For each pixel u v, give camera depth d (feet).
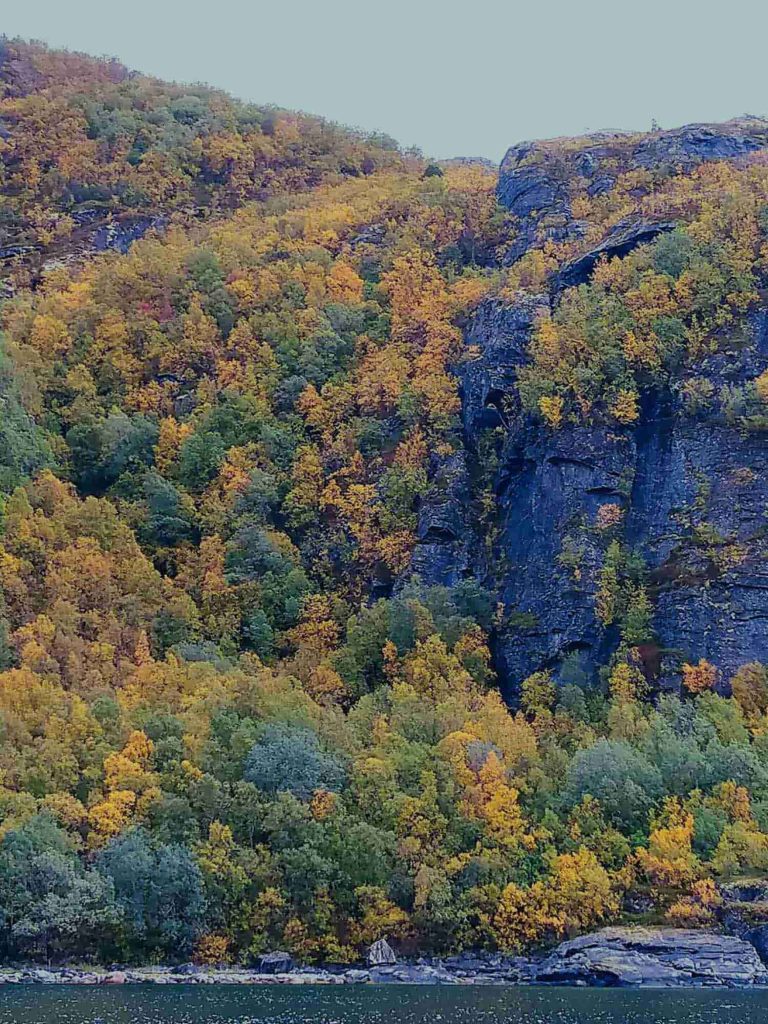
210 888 344.69
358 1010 266.98
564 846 364.58
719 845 357.41
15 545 486.79
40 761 369.09
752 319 538.06
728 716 426.10
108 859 340.59
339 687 472.85
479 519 552.00
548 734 432.25
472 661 487.61
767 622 460.96
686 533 495.00
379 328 654.94
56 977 315.17
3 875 327.26
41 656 426.51
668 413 526.16
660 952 328.49
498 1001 285.23
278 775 371.56
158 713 402.72
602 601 482.69
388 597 536.83
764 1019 256.52
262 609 524.93
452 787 378.73
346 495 571.69
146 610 494.59
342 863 355.56
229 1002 276.82
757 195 602.03
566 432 532.32
